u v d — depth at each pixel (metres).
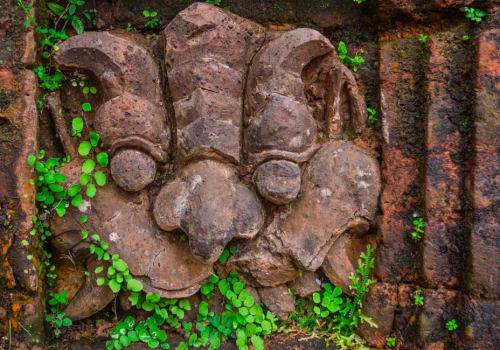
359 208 0.85
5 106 0.81
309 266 0.84
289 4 0.89
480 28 0.81
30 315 0.79
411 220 0.84
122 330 0.84
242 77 0.85
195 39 0.83
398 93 0.86
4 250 0.79
